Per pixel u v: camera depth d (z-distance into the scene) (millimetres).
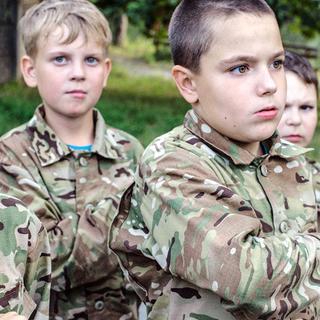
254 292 2795
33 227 3291
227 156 3139
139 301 4469
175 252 2963
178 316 3102
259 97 3021
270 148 3242
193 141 3160
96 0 14766
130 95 19047
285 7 14102
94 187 4699
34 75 4895
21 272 3205
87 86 4734
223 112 3078
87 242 4348
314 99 4824
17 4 18375
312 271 2949
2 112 14242
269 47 3037
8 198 3281
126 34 33438
